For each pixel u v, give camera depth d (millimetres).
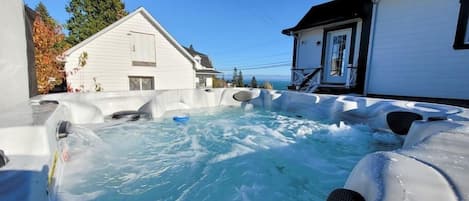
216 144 2760
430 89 3916
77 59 7922
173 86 10344
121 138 2805
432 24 3811
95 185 1644
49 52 5621
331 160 2268
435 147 882
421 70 3994
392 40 4344
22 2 2121
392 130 2660
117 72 8828
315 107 3875
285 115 4387
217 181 1817
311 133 3135
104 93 3547
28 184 836
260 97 5219
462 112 2082
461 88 3592
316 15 7012
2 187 801
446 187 579
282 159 2289
